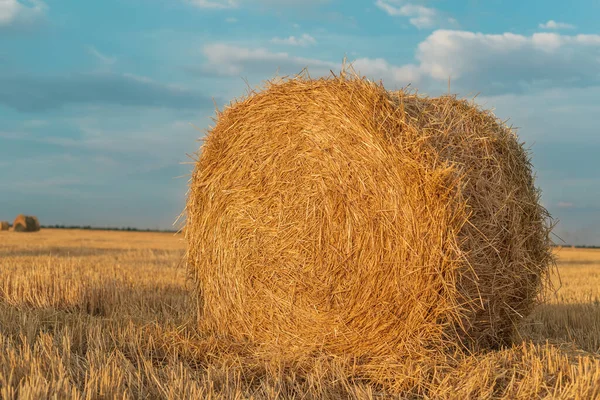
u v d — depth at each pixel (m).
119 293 8.71
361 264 5.55
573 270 17.75
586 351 6.37
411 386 5.02
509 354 5.65
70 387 4.27
